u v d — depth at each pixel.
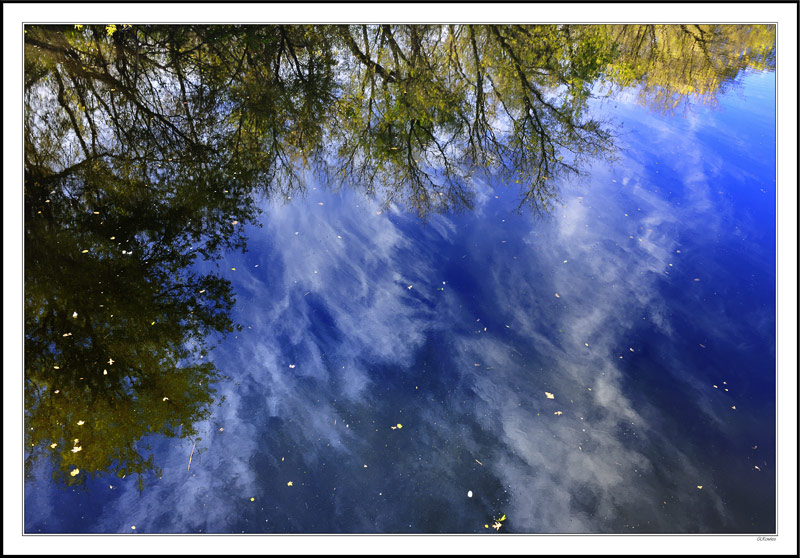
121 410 7.68
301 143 14.68
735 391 7.86
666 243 10.56
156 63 16.69
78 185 12.18
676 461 7.08
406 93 16.91
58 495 6.63
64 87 15.00
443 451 7.30
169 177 12.87
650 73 17.55
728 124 14.95
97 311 9.15
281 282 9.94
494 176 13.23
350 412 7.80
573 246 10.59
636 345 8.57
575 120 15.36
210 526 6.39
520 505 6.67
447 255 10.60
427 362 8.49
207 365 8.41
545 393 7.98
